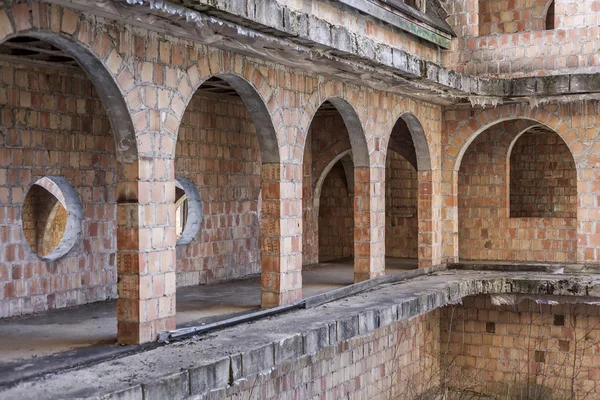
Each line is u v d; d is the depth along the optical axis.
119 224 9.34
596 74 15.12
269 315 11.47
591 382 16.67
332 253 21.36
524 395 17.22
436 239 17.34
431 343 17.77
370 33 14.33
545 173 22.86
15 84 11.14
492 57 16.98
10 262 11.02
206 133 15.04
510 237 18.47
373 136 14.48
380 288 14.37
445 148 17.59
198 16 8.92
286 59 11.44
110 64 8.80
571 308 16.83
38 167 11.47
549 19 21.09
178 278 14.30
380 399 15.48
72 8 8.22
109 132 12.65
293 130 12.25
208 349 9.16
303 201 18.31
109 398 7.29
